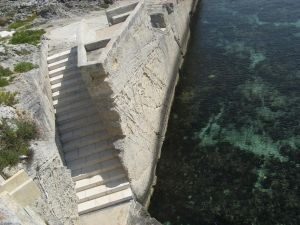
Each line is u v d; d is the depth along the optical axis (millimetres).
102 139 23859
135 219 20891
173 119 30797
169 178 25453
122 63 23234
